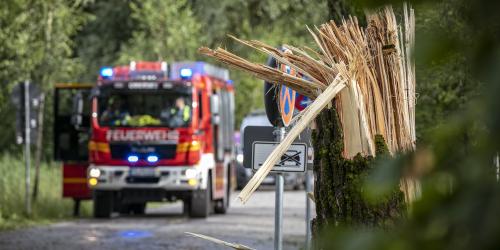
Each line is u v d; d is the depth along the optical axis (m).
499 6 2.38
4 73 40.66
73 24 42.34
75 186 39.56
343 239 2.59
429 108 20.31
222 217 40.28
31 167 47.97
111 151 38.47
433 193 2.44
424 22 2.81
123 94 38.47
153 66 38.81
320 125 8.97
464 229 2.34
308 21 32.12
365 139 8.75
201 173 38.34
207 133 39.28
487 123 2.37
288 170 14.57
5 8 39.41
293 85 9.43
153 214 42.69
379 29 9.05
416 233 2.44
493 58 2.36
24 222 34.94
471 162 2.38
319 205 8.89
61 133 39.78
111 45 65.19
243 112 72.19
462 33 2.54
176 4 56.53
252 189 7.00
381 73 9.06
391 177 2.55
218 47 9.59
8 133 58.72
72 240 28.14
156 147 38.31
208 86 39.56
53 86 42.00
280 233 14.89
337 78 8.71
